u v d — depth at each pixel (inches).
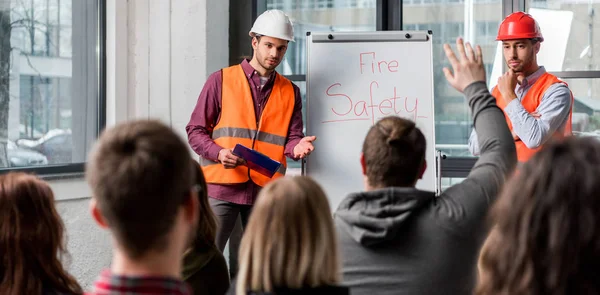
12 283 59.1
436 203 65.5
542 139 128.8
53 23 153.3
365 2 174.1
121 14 165.5
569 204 38.1
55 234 61.6
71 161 158.1
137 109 170.1
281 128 140.1
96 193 40.0
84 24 161.0
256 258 54.1
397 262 63.8
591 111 156.4
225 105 139.5
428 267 63.6
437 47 169.3
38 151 150.0
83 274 153.2
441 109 169.8
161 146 40.6
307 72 144.3
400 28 171.5
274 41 137.3
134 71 169.6
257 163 125.8
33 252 59.7
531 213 39.2
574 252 37.7
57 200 148.2
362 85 142.7
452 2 167.8
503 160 67.4
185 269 80.4
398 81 142.3
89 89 162.7
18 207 59.9
